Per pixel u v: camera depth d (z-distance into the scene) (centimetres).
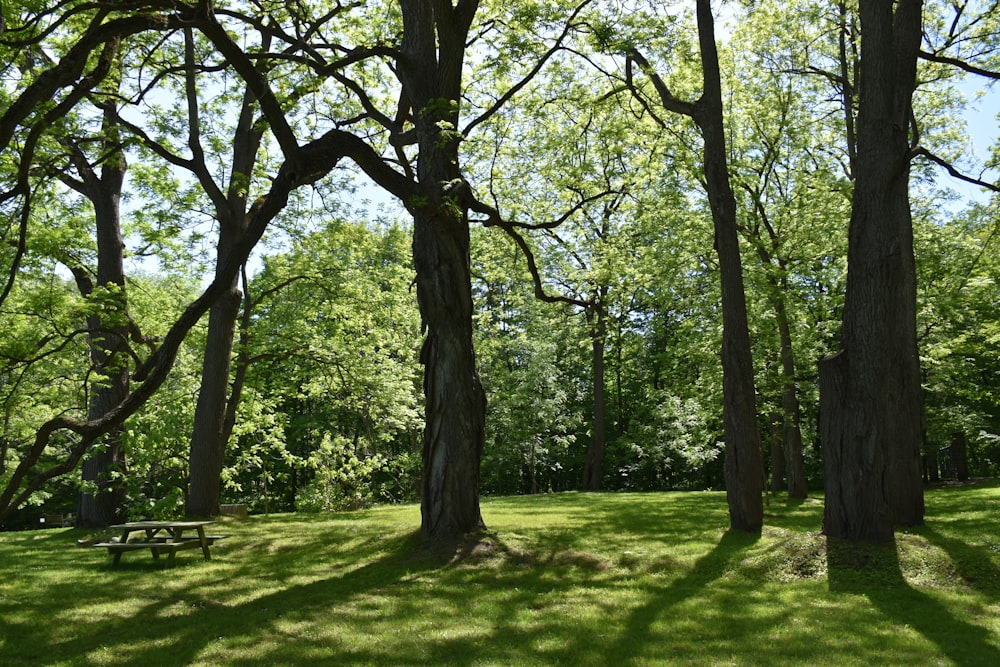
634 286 2161
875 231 1033
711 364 2259
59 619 799
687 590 893
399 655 645
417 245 1247
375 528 1423
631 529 1346
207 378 1766
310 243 2042
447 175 1229
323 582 992
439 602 858
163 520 1372
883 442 997
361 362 2211
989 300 2327
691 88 1778
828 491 1038
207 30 743
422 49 1259
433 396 1234
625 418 4116
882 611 765
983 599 800
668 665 604
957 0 1956
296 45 1201
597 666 607
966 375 2875
